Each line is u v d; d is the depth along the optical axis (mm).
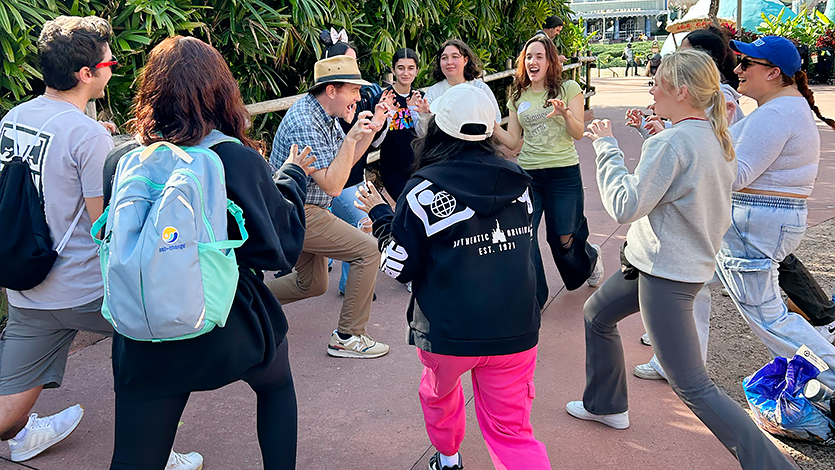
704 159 2346
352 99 3395
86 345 3910
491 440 2389
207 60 1960
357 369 3666
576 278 4484
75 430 3066
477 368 2355
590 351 2996
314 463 2842
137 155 1898
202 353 1930
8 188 2316
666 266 2443
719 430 2424
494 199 2170
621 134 11367
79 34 2391
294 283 3727
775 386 2998
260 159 2021
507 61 9727
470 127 2158
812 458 2830
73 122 2367
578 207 4297
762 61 2961
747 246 2988
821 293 3605
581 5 46062
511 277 2230
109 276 1771
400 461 2857
